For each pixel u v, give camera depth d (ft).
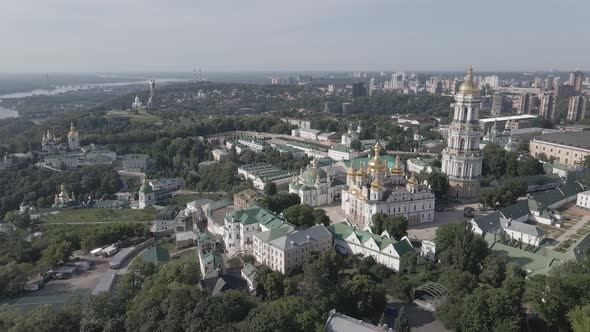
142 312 567.59
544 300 540.93
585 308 483.92
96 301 618.85
